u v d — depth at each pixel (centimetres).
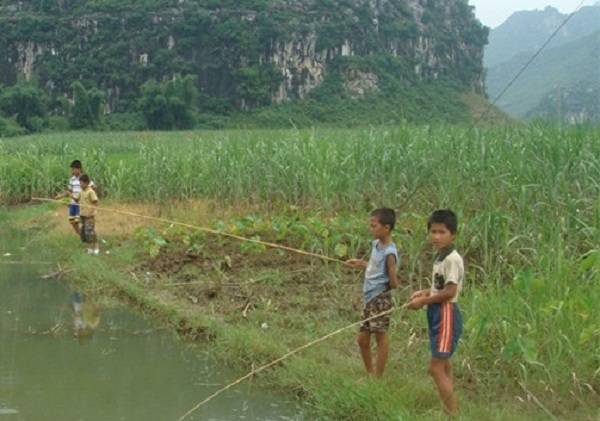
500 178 925
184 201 1567
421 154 1108
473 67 8219
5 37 8225
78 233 1291
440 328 481
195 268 986
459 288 483
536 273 713
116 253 1112
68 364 632
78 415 515
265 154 1412
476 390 544
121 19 8062
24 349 676
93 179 1989
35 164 2077
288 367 587
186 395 559
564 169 881
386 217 561
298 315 748
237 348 652
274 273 921
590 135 973
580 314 572
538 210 844
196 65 7869
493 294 676
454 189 948
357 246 945
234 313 770
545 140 971
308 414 521
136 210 1560
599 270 614
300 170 1316
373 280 563
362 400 499
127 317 801
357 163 1217
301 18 7794
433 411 488
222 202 1440
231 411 526
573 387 528
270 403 544
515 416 483
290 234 1098
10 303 859
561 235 761
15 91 7125
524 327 584
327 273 894
